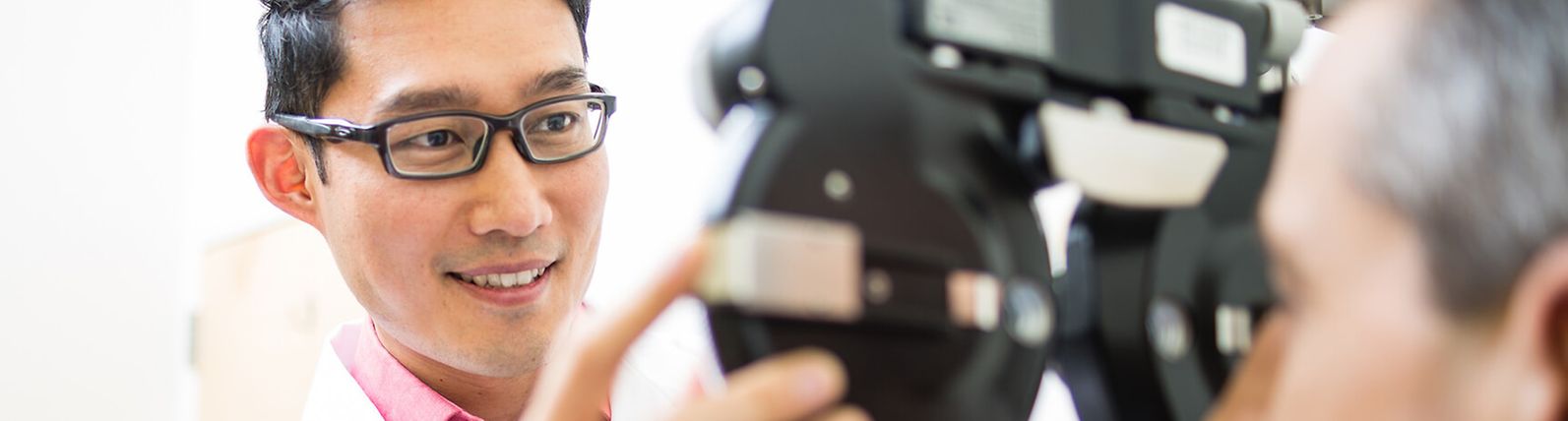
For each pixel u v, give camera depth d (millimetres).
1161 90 626
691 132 1400
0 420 1601
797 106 533
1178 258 624
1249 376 534
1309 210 482
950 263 552
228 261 1693
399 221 1094
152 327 1687
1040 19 602
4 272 1617
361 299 1143
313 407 1248
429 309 1115
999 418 563
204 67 1792
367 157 1094
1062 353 652
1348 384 461
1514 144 413
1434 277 433
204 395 1709
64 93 1660
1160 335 631
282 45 1137
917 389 538
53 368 1630
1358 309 459
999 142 583
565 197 1121
